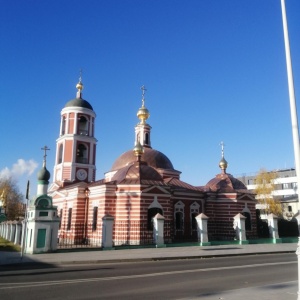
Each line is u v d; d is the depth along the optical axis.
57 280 14.73
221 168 47.06
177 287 13.23
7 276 15.84
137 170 37.09
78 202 38.31
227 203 42.38
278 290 12.22
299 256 9.48
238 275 16.38
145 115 49.44
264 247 33.25
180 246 32.50
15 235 37.75
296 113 10.41
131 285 13.61
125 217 34.31
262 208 72.25
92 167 46.88
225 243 35.47
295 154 10.12
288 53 10.88
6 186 86.25
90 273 16.91
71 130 46.84
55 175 46.94
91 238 36.16
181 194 40.66
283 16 11.25
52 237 26.45
